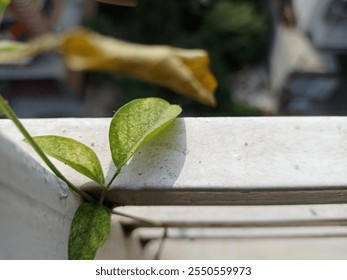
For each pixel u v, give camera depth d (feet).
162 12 6.16
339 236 1.92
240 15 6.66
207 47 6.57
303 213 1.52
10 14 5.30
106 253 1.18
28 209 0.89
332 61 6.16
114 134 1.00
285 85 6.46
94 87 7.04
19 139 1.07
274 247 1.94
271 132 1.05
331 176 1.01
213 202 1.11
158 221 1.49
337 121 1.07
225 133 1.05
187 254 1.91
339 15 5.38
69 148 1.00
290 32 6.31
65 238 1.01
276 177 1.02
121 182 1.02
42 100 6.77
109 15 6.69
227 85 6.19
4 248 0.83
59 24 6.08
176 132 1.06
